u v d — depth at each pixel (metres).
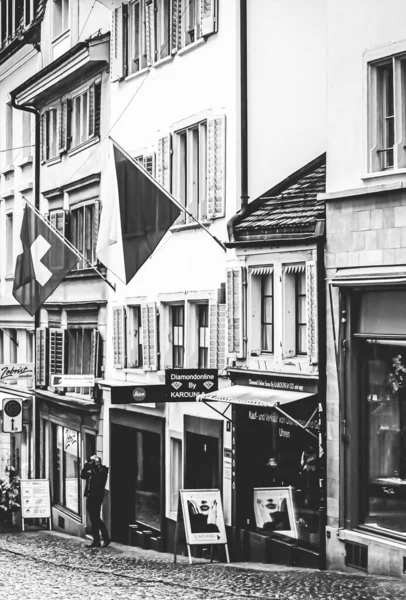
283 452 23.42
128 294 32.03
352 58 20.55
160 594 18.20
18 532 35.38
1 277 46.28
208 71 26.86
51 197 39.41
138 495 31.70
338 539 20.69
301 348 23.00
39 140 40.97
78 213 37.00
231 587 18.73
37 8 43.19
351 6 20.55
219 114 26.19
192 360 27.94
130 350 32.19
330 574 20.02
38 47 41.66
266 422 24.09
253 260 24.17
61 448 37.91
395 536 19.56
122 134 32.31
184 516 23.70
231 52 25.75
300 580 19.20
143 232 25.17
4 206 46.09
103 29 36.16
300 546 22.59
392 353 19.91
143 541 30.38
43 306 39.56
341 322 20.73
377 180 19.98
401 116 19.52
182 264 28.31
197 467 27.36
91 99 35.25
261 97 25.53
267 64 25.64
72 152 37.22
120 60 32.22
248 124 25.47
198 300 27.47
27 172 43.00
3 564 24.36
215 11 26.38
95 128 34.59
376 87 20.22
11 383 42.62
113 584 19.94
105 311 34.12
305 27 25.78
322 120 25.89
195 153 28.05
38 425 40.12
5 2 47.00
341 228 20.89
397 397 19.77
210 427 26.14
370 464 20.36
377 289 20.08
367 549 19.97
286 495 22.62
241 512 24.53
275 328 23.34
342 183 20.83
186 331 28.02
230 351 24.89
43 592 18.97
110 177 25.45
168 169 28.78
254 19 25.55
